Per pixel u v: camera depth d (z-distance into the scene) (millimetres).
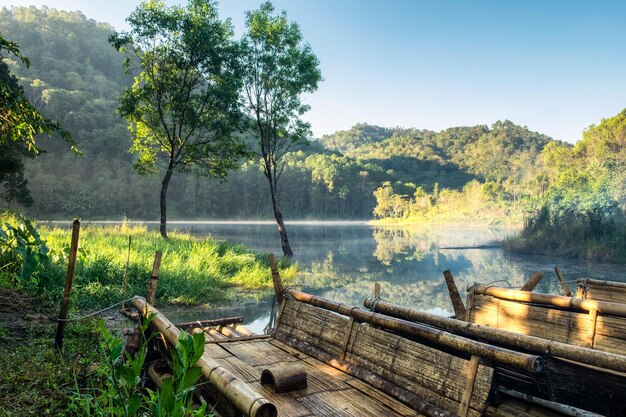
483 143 189500
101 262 11242
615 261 22984
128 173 112438
